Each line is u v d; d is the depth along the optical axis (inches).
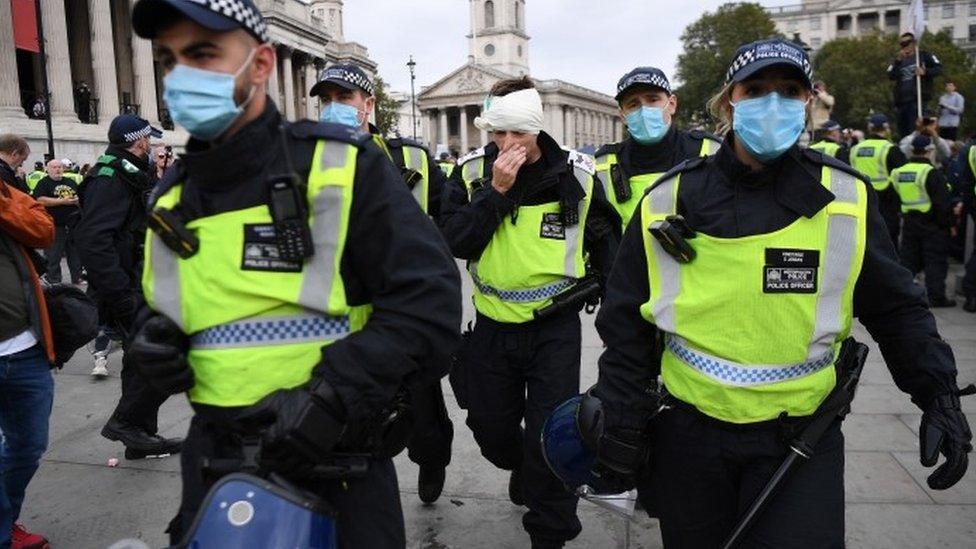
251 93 69.0
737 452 86.7
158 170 299.4
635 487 100.6
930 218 368.2
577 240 138.9
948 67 2541.8
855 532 145.9
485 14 4352.9
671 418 92.1
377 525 75.5
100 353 268.8
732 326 85.0
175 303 71.7
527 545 145.2
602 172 175.2
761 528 85.6
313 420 65.7
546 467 131.8
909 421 207.2
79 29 1294.3
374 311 71.8
